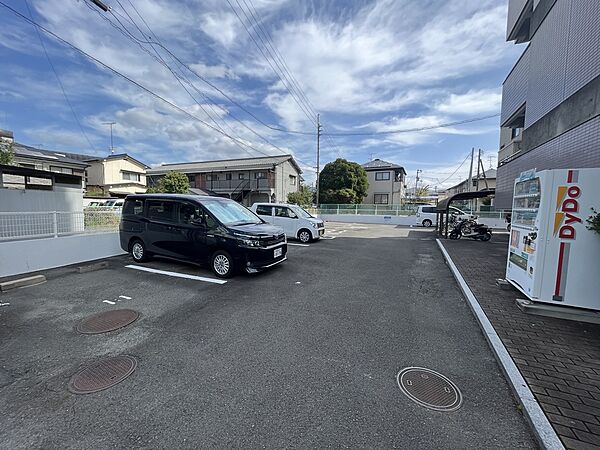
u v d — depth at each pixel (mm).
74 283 4820
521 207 4145
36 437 1691
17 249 5191
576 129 5582
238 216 5797
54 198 8141
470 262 6711
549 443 1621
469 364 2525
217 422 1813
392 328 3240
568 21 6145
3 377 2293
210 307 3822
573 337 2924
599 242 3266
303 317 3529
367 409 1944
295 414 1891
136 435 1710
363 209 23781
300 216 10594
